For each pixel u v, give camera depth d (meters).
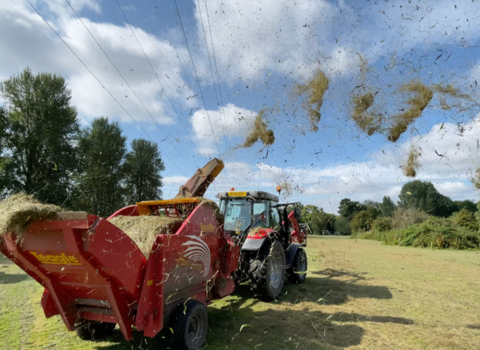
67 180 18.19
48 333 3.69
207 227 3.81
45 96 17.81
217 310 4.84
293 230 7.89
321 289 6.37
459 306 5.15
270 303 5.26
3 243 2.71
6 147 17.08
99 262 2.48
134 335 3.70
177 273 3.17
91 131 21.77
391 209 25.05
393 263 10.31
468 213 19.72
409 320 4.42
